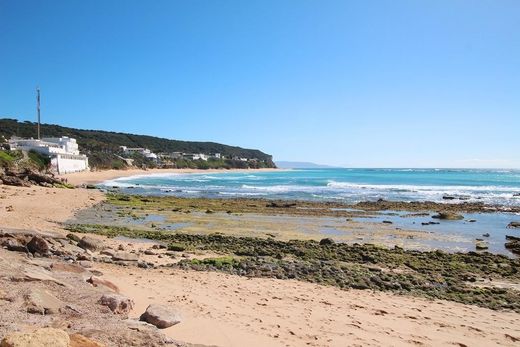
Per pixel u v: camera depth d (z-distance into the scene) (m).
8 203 32.88
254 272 15.55
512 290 14.77
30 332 5.61
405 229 28.95
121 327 7.11
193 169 185.00
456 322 11.05
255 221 31.62
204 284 13.20
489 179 110.69
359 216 35.34
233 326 9.13
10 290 8.11
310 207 41.47
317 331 9.45
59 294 8.78
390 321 10.70
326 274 15.69
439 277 16.09
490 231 28.53
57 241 17.36
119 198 45.34
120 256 16.55
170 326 8.55
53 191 47.12
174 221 30.89
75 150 113.12
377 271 16.56
